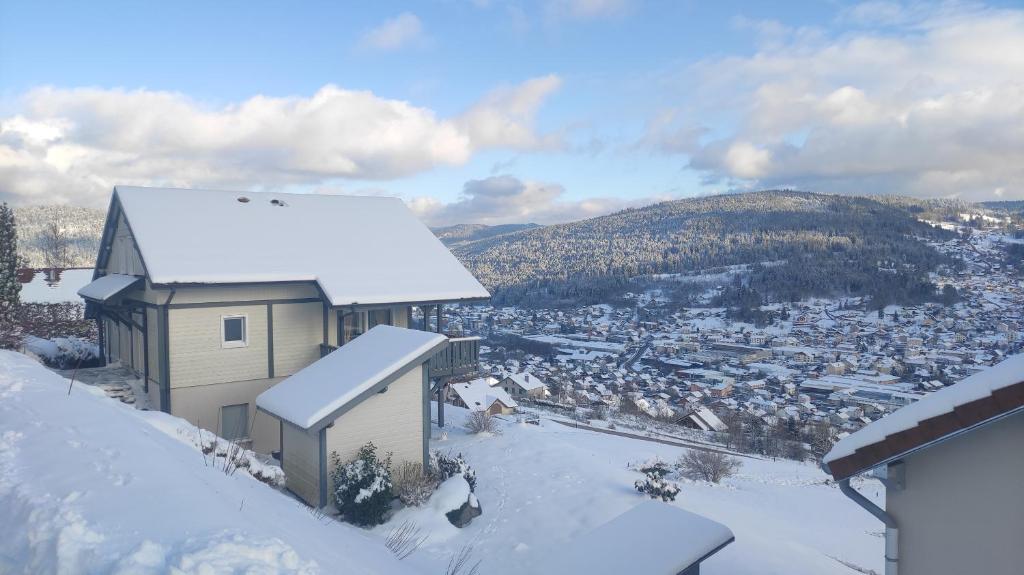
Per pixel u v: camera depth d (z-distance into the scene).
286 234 17.94
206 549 4.76
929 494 4.94
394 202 22.23
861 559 12.35
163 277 14.34
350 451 11.93
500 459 15.94
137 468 6.61
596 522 11.69
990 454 4.70
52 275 32.38
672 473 19.39
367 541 9.09
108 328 20.28
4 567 4.52
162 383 14.71
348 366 13.12
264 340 16.16
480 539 11.01
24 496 5.49
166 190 18.27
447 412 22.89
